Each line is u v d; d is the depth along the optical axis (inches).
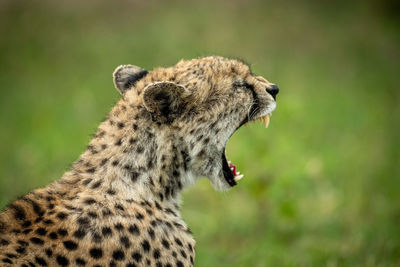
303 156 805.9
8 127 970.7
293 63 1337.4
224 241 667.4
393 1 1729.8
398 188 777.6
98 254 366.0
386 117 1042.7
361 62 1373.0
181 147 426.3
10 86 1168.2
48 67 1272.1
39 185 761.0
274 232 666.8
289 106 871.1
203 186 743.7
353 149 904.3
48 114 1017.5
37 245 360.8
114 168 402.0
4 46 1375.5
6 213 382.3
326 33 1547.7
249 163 701.9
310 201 727.7
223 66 453.7
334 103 1101.1
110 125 420.5
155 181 413.4
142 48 1381.6
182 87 411.5
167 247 393.1
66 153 856.3
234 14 1662.2
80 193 390.6
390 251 602.5
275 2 1756.9
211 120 436.1
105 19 1600.6
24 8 1611.7
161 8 1688.0
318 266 587.5
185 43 1417.3
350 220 697.0
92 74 1235.9
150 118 411.5
